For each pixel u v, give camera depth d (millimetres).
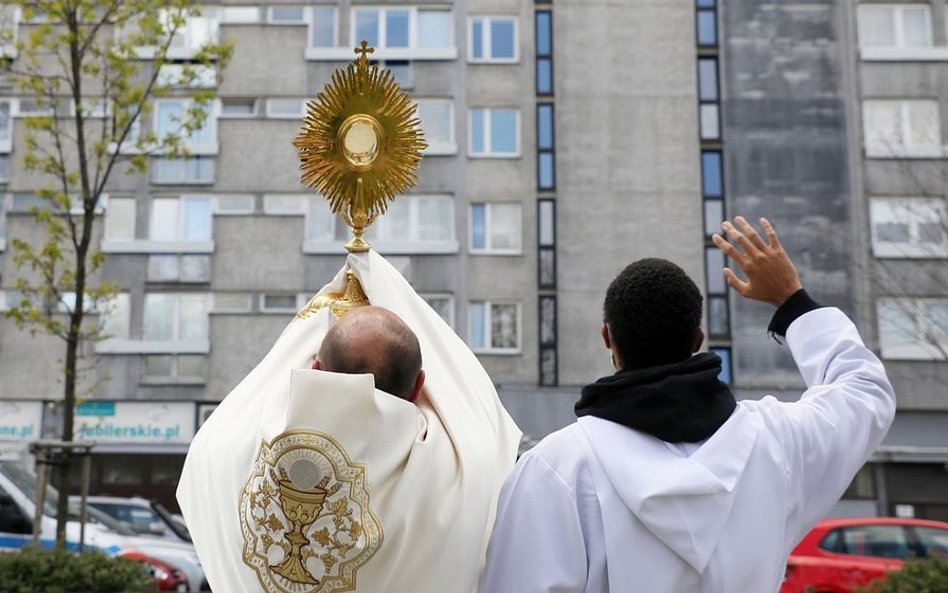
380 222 25688
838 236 25578
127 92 13789
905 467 25109
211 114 26188
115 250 25438
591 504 2439
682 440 2443
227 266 25438
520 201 25656
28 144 14055
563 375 25078
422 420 2562
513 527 2459
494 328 25266
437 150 25672
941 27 26094
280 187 25938
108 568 10250
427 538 2387
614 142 25891
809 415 2574
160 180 25812
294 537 2289
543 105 26047
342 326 2494
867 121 25859
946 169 24109
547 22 26328
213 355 25172
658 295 2531
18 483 14133
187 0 14422
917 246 25000
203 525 2551
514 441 2871
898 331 24969
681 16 26266
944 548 11578
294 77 26203
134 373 25156
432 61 26078
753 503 2424
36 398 25016
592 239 25547
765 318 25219
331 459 2270
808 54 26141
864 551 11656
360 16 26609
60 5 13375
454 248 25281
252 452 2520
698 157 25812
